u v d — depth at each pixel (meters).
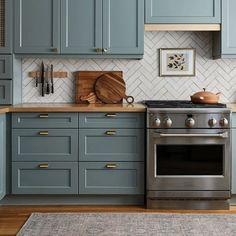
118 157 4.14
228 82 4.75
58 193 4.16
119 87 4.65
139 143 4.14
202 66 4.75
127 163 4.15
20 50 4.36
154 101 4.60
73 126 4.13
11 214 3.91
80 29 4.37
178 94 4.75
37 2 4.35
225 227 3.52
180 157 4.09
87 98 4.62
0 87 4.35
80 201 4.26
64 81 4.74
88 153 4.15
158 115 4.04
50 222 3.64
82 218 3.76
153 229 3.46
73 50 4.37
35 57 4.42
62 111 4.10
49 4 4.36
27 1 4.35
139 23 4.36
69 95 4.75
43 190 4.16
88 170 4.16
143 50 4.38
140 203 4.27
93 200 4.26
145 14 4.37
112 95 4.66
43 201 4.26
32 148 4.15
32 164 4.15
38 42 4.37
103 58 4.44
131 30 4.38
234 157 4.14
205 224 3.60
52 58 4.58
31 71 4.73
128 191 4.16
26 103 4.68
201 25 4.41
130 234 3.34
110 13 4.36
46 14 4.36
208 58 4.74
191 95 4.74
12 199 4.25
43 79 4.71
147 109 4.05
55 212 3.96
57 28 4.36
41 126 4.13
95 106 4.23
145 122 4.12
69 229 3.46
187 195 4.09
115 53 4.38
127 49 4.37
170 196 4.09
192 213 3.96
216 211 4.05
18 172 4.16
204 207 4.13
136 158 4.14
